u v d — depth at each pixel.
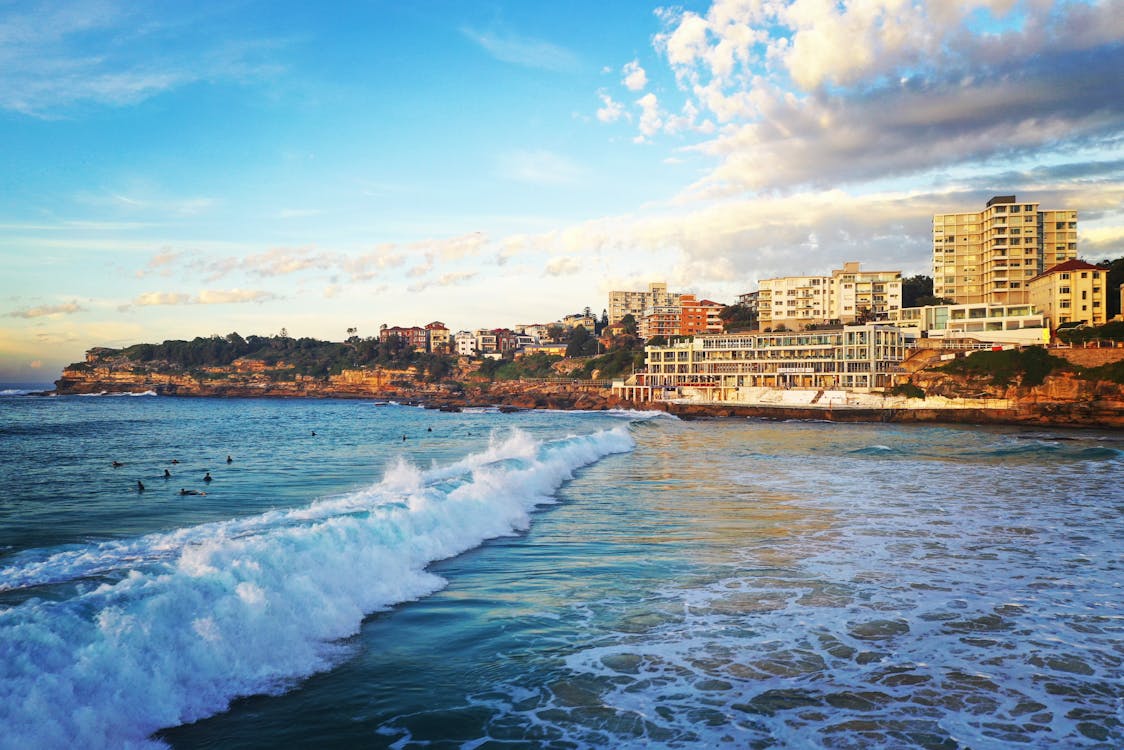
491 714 11.84
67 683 11.05
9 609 12.27
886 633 15.59
